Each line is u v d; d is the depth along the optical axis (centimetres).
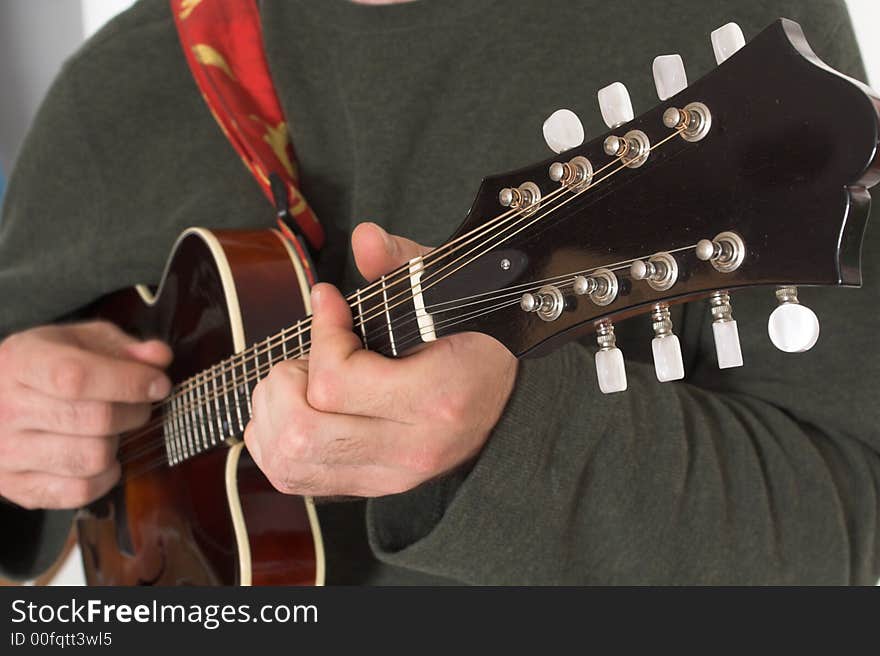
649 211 50
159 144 108
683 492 73
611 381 53
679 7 83
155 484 101
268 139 97
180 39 101
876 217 74
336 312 64
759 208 44
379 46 90
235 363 83
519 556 70
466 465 69
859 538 77
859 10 123
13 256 119
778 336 43
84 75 112
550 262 55
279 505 88
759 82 44
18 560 125
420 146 90
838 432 80
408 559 71
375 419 61
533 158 86
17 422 99
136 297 106
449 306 61
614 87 52
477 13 87
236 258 88
